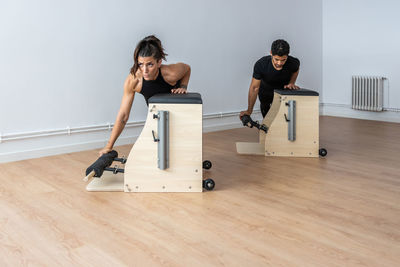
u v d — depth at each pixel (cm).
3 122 331
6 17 324
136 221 202
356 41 574
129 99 262
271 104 388
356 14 570
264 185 263
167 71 257
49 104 355
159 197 238
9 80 331
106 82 390
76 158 346
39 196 242
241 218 206
